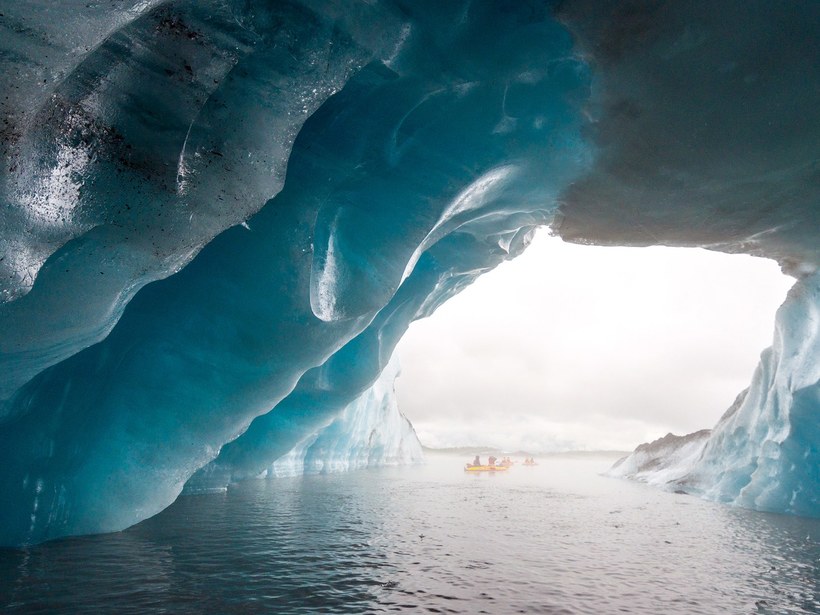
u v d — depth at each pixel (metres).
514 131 6.85
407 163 6.79
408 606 4.43
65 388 5.30
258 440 12.35
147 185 4.35
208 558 5.70
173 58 4.29
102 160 4.07
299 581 5.02
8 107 3.24
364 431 27.17
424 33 5.44
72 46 3.23
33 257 3.69
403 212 7.03
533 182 7.95
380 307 7.18
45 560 5.00
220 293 6.29
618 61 5.82
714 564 6.77
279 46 4.73
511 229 10.11
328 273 6.76
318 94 5.08
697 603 4.94
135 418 6.39
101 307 4.47
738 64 5.59
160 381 6.44
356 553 6.48
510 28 5.59
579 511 12.53
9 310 3.91
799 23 5.09
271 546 6.59
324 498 12.67
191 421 6.73
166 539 6.56
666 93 6.05
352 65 5.19
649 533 9.26
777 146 6.59
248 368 6.72
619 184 7.69
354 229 6.94
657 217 8.49
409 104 6.19
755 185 7.44
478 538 8.10
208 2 4.23
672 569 6.39
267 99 4.91
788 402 13.47
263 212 6.10
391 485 18.27
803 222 8.60
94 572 4.76
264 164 4.99
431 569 5.83
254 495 12.60
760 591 5.45
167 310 6.20
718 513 12.74
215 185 4.76
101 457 6.21
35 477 5.41
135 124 4.25
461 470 38.75
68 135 3.86
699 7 5.12
